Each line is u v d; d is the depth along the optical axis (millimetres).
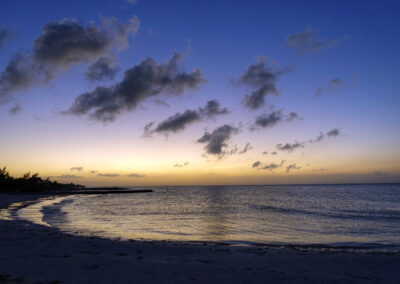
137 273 7270
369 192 101938
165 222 24828
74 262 8133
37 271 7094
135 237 15945
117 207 44125
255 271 7805
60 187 155375
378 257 10109
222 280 6902
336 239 16688
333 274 7777
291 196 79250
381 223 24828
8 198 65062
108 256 9320
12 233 13883
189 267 8047
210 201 61438
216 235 17891
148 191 141125
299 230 20500
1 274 6758
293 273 7750
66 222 23062
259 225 23125
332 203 51000
